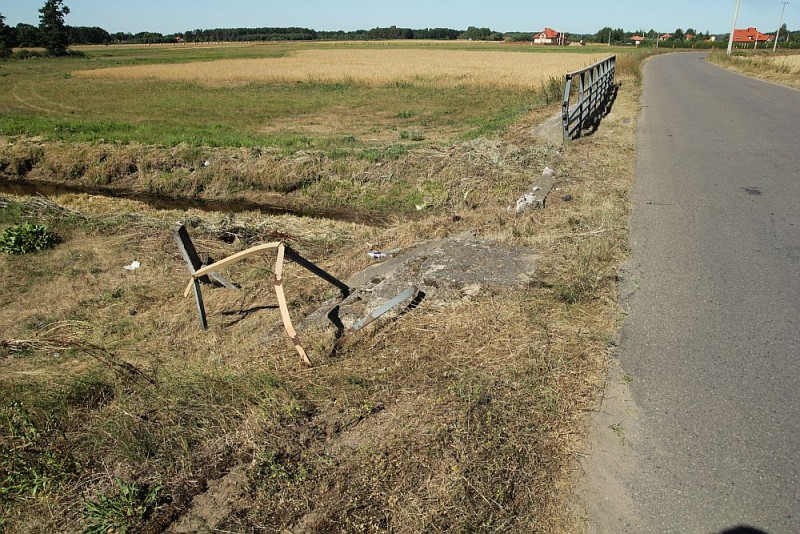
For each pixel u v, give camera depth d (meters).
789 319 4.25
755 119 13.16
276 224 8.52
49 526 2.80
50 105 22.44
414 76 31.98
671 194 7.42
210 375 3.89
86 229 8.11
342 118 18.56
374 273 5.82
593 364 3.70
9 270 6.77
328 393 3.55
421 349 3.95
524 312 4.32
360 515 2.62
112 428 3.34
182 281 6.44
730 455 2.97
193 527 2.70
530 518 2.58
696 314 4.34
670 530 2.55
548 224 6.38
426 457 2.91
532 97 21.94
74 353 4.90
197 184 11.58
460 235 6.23
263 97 24.66
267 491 2.81
